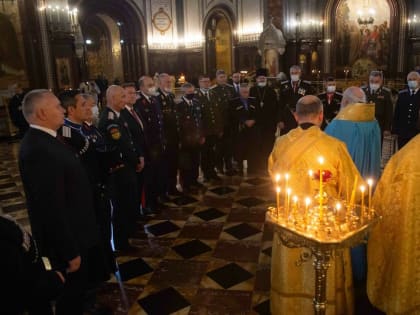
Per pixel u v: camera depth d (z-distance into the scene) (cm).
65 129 274
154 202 458
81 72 1580
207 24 1944
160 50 2089
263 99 594
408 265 213
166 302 284
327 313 228
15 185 620
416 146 209
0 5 1216
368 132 276
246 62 1802
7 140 1055
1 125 1073
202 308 275
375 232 226
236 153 599
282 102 593
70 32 1398
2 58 1232
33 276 155
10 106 954
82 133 284
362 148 276
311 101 230
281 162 230
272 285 247
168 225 420
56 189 216
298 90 579
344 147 226
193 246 371
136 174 400
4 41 1230
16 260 146
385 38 1508
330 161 221
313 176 218
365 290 275
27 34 1266
